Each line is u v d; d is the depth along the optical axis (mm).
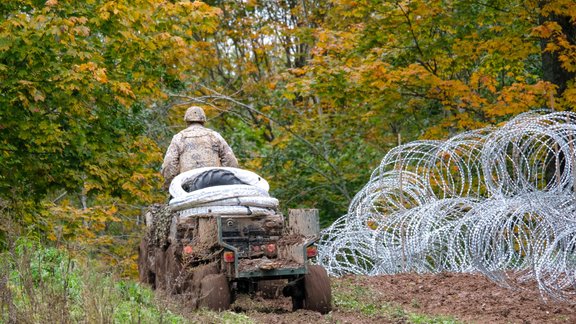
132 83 26688
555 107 25797
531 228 19297
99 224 33375
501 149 19234
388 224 21766
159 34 24875
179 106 38469
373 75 27672
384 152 37219
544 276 18828
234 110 41500
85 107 24609
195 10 25516
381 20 29438
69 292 12781
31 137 23438
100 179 25781
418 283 19109
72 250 14469
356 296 17172
